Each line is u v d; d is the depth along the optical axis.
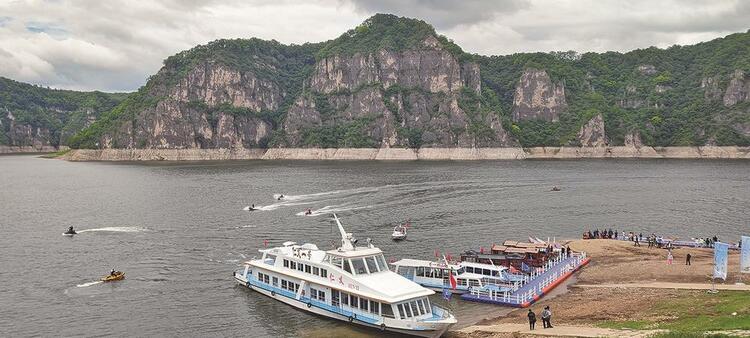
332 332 55.25
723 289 60.12
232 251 90.69
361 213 129.12
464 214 128.00
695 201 147.88
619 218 123.50
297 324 57.66
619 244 93.00
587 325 51.72
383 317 54.16
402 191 170.75
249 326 57.28
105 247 94.50
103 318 59.81
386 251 90.75
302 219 121.19
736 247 89.06
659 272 72.75
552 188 179.12
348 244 61.75
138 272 78.00
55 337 54.75
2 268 80.56
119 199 161.50
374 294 55.25
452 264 73.56
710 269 72.81
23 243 98.38
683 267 74.81
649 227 113.19
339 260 59.38
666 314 51.75
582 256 81.94
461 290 66.62
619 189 176.88
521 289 65.81
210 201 152.25
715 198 153.00
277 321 58.56
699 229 110.75
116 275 74.19
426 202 146.62
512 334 50.47
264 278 67.94
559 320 54.59
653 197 156.75
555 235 104.94
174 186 198.50
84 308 62.97
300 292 62.16
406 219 121.38
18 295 67.69
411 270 70.50
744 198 151.88
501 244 94.94
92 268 80.38
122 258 86.31
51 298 66.50
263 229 109.69
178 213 131.38
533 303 62.66
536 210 133.88
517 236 103.75
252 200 153.38
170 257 86.69
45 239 101.94
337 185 191.50
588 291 65.75
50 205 150.50
